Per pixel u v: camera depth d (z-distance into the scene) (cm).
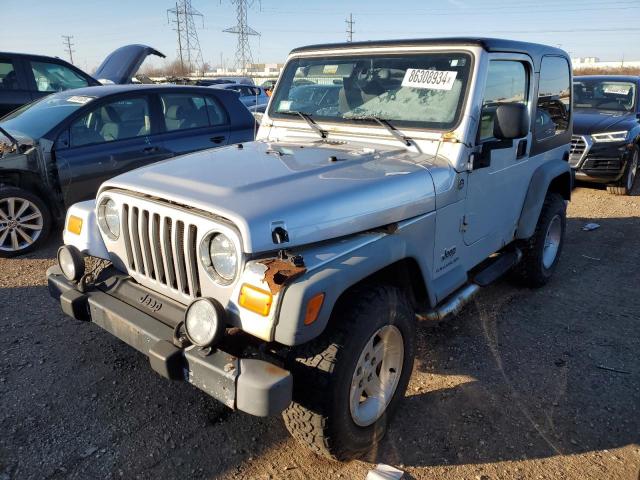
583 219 720
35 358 342
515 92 363
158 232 246
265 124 391
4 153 520
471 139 307
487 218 354
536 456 268
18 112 625
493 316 421
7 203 524
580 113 907
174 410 296
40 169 532
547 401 313
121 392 310
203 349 218
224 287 223
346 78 357
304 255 223
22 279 471
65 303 271
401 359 274
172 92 624
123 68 969
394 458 264
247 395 202
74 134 553
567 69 451
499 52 329
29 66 849
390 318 251
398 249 255
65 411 292
